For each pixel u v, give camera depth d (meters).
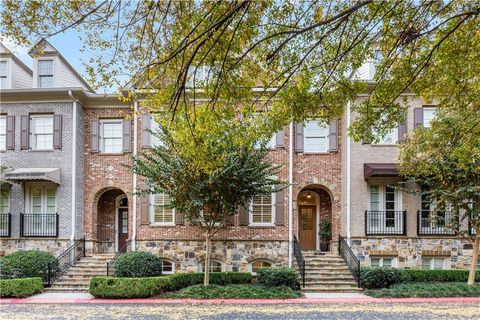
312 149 16.64
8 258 13.90
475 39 5.56
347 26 5.61
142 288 12.17
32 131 16.55
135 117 16.56
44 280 13.86
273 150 16.20
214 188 12.41
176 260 15.78
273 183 13.03
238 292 12.33
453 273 14.17
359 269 13.52
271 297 12.12
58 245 15.82
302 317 9.76
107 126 17.22
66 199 16.05
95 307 11.08
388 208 15.77
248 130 6.55
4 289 12.30
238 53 5.66
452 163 12.52
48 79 17.36
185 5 4.96
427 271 14.18
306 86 5.92
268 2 4.88
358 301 11.69
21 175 15.43
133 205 16.22
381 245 15.34
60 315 10.12
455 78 6.05
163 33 5.24
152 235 15.98
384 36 5.68
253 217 16.17
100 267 15.10
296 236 15.93
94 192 16.72
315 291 13.22
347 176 15.61
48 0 4.76
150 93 6.25
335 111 6.66
